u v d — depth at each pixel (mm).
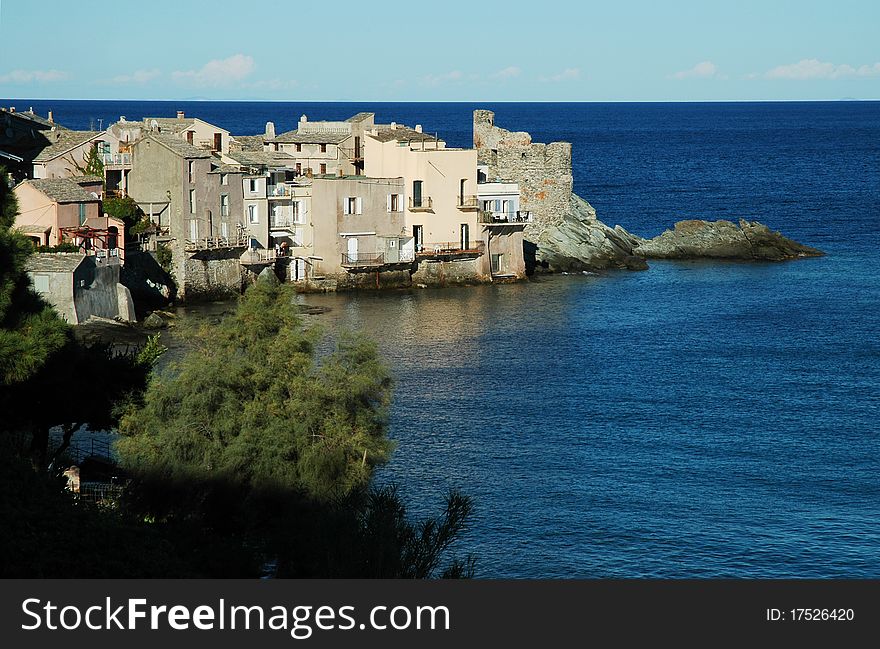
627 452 74250
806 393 90062
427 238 143500
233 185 132625
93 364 53719
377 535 38219
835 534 60812
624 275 153750
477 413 83062
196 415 53500
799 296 136000
